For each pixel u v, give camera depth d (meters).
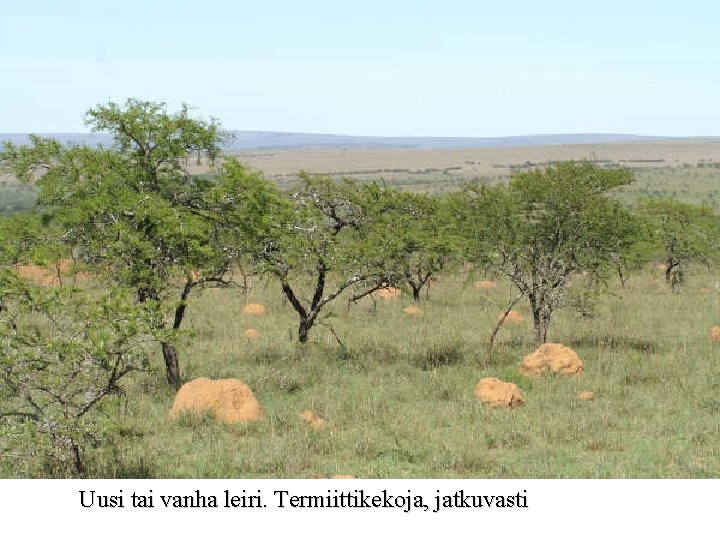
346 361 22.97
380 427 16.44
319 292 23.75
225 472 13.68
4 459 12.17
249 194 20.64
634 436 15.69
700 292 41.94
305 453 14.48
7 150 19.80
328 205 24.30
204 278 20.78
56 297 12.77
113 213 19.14
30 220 19.48
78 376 12.12
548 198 25.25
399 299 37.38
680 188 136.88
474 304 36.56
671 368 21.61
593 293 25.83
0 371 11.88
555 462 14.15
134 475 13.25
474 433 15.93
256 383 20.22
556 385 20.02
